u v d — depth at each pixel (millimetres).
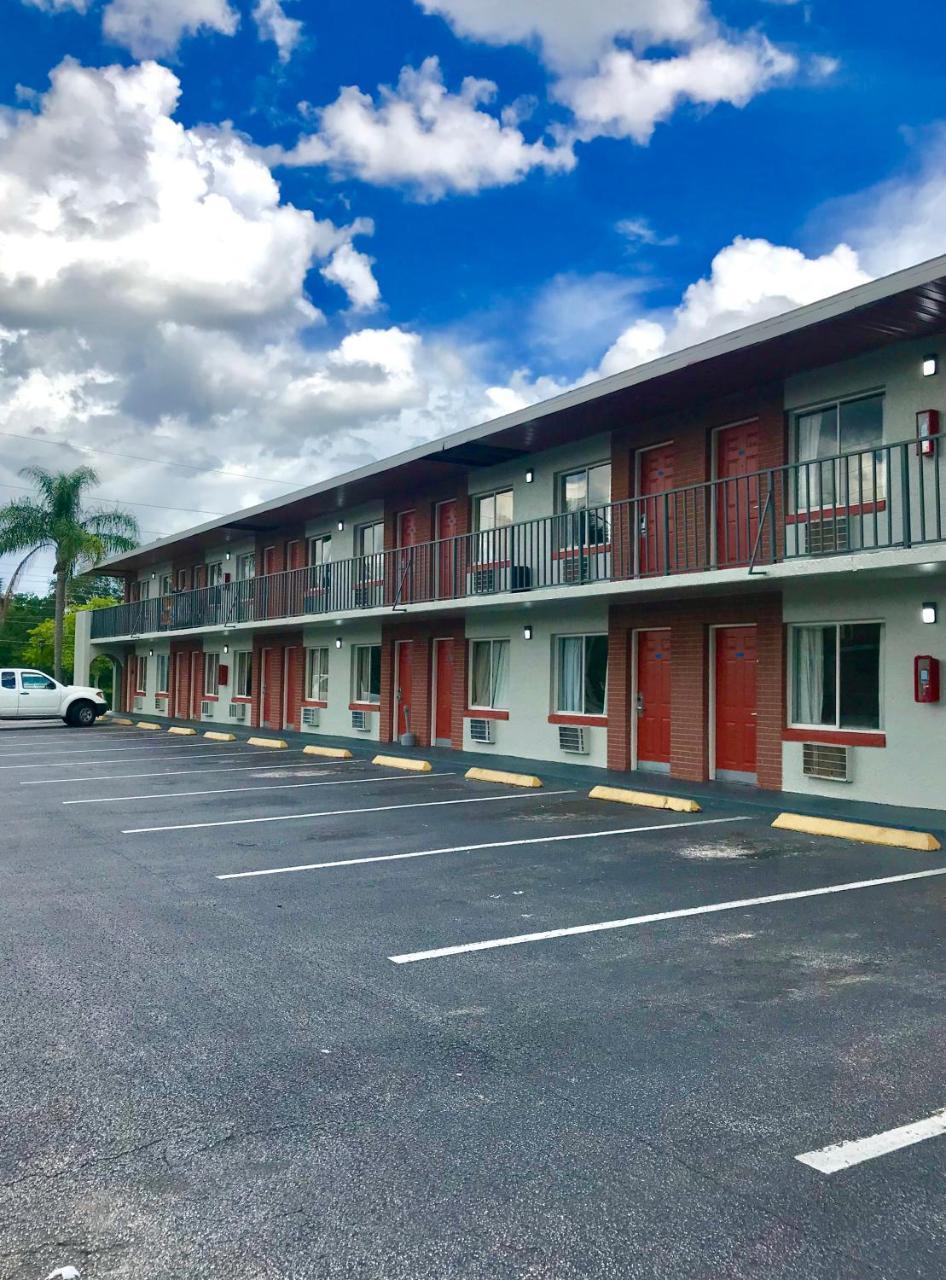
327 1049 4918
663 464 15648
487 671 19969
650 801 13094
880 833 10406
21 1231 3355
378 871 9133
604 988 5832
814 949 6613
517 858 9688
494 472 19156
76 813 13047
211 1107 4277
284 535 27625
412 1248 3262
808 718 13648
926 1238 3311
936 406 11688
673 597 15078
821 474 12094
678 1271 3141
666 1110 4238
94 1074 4625
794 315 11320
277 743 23594
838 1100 4332
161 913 7629
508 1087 4473
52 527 37750
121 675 41562
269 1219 3426
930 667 11844
